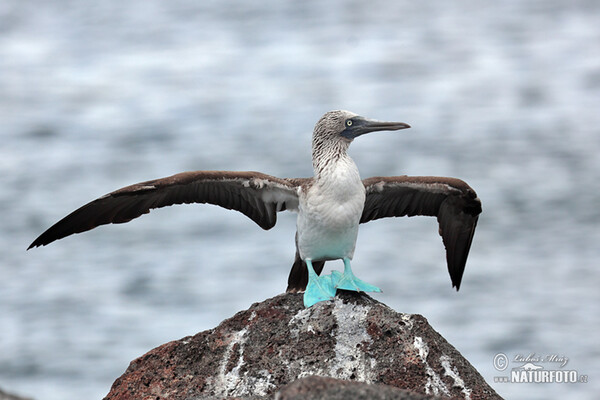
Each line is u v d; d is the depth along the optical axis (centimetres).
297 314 1066
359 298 1077
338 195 1117
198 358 1034
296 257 1192
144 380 1020
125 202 1131
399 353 1015
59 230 1130
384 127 1155
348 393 823
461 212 1232
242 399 932
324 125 1162
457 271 1286
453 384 1000
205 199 1183
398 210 1249
